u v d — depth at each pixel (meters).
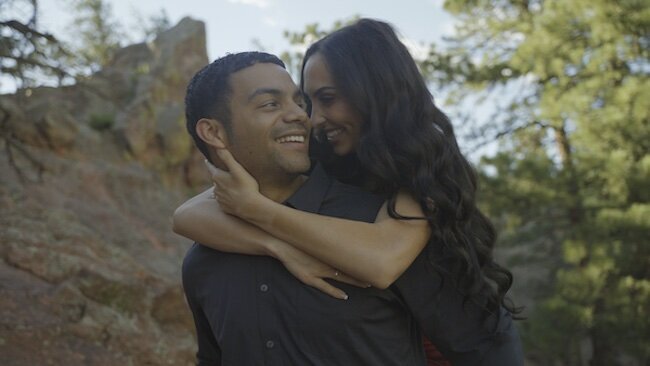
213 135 2.07
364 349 1.92
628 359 16.03
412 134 2.06
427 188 1.99
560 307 13.12
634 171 13.37
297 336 1.93
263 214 1.97
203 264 2.14
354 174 2.26
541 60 14.84
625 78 14.48
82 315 8.88
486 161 15.05
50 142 16.00
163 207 17.41
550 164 14.66
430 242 2.03
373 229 1.94
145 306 9.80
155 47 22.52
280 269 1.98
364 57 2.11
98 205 15.16
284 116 2.03
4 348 7.55
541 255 18.56
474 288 2.00
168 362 9.05
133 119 18.91
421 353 2.12
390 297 1.97
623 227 13.05
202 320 2.29
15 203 12.30
